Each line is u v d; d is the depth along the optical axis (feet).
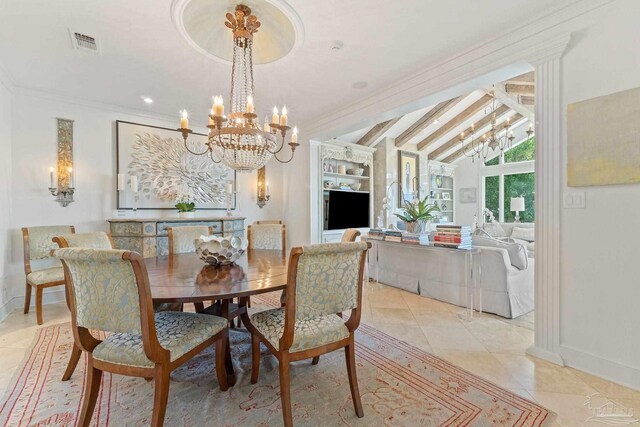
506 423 4.82
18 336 8.25
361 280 5.27
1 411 5.14
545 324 6.93
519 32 7.33
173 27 7.20
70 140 11.73
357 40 7.90
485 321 9.29
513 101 19.85
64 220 11.64
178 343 4.74
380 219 19.70
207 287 5.12
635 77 5.70
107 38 7.66
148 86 10.64
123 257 3.99
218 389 5.80
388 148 22.95
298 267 4.57
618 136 5.86
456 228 9.82
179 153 14.25
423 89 9.71
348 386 5.90
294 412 5.11
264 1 6.52
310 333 4.94
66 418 4.98
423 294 11.99
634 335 5.76
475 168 27.99
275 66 9.26
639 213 5.70
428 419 4.93
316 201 16.21
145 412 5.13
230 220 14.47
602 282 6.13
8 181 10.30
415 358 7.01
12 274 10.55
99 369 4.63
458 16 6.96
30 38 7.65
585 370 6.33
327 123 14.17
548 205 6.87
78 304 4.51
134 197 13.04
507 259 9.61
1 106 9.74
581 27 6.36
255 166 7.71
